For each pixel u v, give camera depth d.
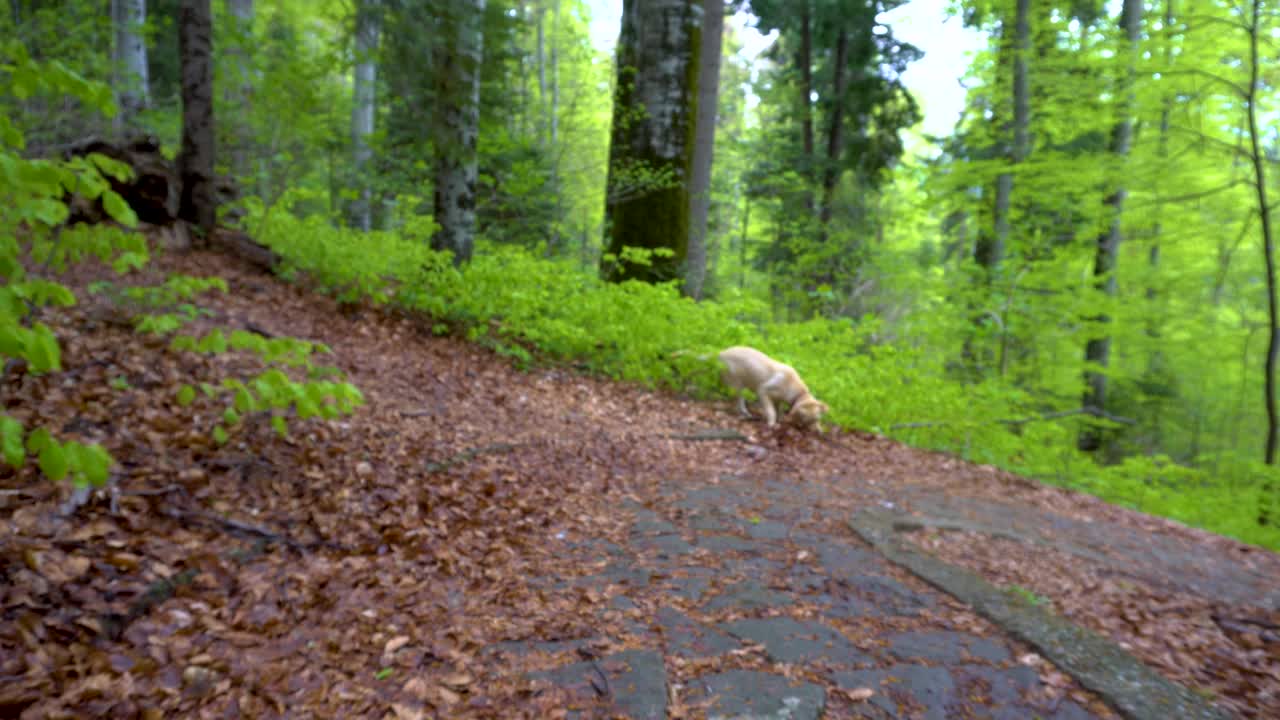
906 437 8.02
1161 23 9.88
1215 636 2.98
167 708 2.00
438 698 2.23
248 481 3.51
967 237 17.06
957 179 11.84
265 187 9.41
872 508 4.57
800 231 17.39
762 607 3.02
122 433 3.50
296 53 8.27
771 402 6.93
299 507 3.44
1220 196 10.14
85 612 2.26
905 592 3.24
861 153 19.73
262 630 2.47
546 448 5.19
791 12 18.92
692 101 10.04
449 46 7.44
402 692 2.24
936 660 2.61
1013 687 2.44
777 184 18.84
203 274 6.59
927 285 11.58
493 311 7.59
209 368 4.63
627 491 4.66
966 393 8.20
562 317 8.20
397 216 12.46
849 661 2.58
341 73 8.08
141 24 9.49
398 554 3.23
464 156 8.02
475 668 2.42
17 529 2.54
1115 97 10.45
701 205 11.82
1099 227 11.63
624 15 10.09
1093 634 2.86
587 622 2.82
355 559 3.11
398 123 10.57
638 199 9.98
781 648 2.66
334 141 9.61
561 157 12.19
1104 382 14.24
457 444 4.80
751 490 4.86
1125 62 10.01
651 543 3.76
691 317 8.27
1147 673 2.55
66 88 1.88
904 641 2.75
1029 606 3.11
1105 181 10.80
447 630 2.66
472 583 3.11
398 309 7.88
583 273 8.83
